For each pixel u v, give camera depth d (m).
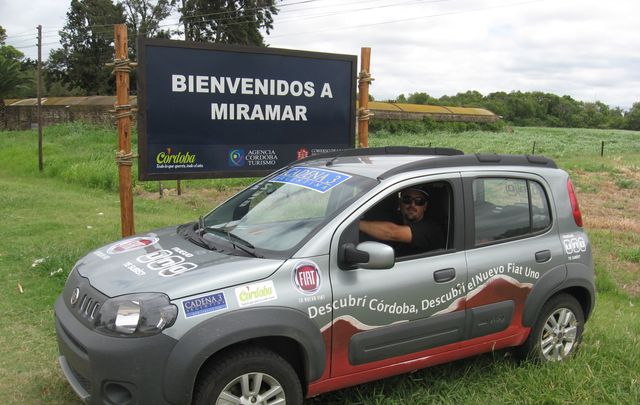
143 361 2.96
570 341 4.67
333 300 3.42
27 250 7.94
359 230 3.85
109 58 61.31
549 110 113.75
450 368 4.46
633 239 11.34
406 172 3.92
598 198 17.20
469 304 3.99
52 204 12.65
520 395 4.06
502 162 4.41
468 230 4.05
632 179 21.31
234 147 6.73
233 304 3.14
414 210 4.05
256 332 3.12
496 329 4.16
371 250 3.41
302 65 7.05
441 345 3.92
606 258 9.81
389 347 3.67
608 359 4.78
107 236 9.06
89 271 3.63
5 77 46.41
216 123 6.58
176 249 3.73
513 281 4.19
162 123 6.26
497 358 4.61
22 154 24.88
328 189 3.93
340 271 3.50
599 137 58.44
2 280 6.60
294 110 7.08
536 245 4.37
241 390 3.16
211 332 3.02
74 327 3.26
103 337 3.04
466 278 3.96
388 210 4.10
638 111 107.06
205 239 3.86
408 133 52.59
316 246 3.46
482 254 4.08
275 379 3.24
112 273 3.47
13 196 13.59
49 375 4.27
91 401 3.12
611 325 5.84
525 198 4.44
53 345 4.81
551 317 4.52
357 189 3.79
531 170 4.53
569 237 4.59
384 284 3.61
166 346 2.98
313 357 3.35
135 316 3.01
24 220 10.51
